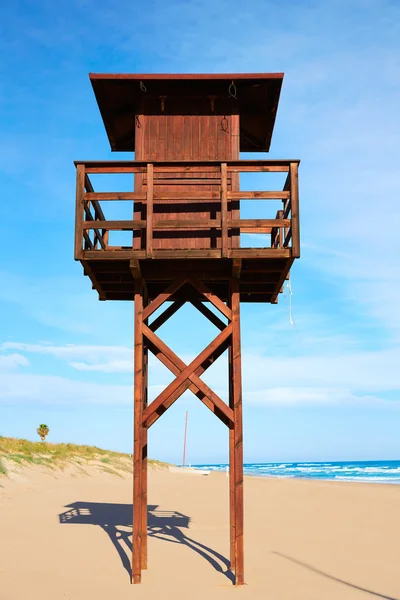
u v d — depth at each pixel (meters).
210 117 12.59
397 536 15.42
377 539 14.92
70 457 33.34
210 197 10.88
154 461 51.91
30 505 19.56
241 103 13.23
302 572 11.09
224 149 12.45
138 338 10.92
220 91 12.59
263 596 9.30
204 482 35.56
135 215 11.66
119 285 12.78
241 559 10.09
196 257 10.70
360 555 12.82
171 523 17.38
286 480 44.16
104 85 12.32
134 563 10.13
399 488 32.16
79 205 10.79
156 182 11.92
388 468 113.50
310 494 27.69
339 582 10.36
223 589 9.73
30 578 10.16
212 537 14.91
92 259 10.67
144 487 11.07
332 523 17.89
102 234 12.98
